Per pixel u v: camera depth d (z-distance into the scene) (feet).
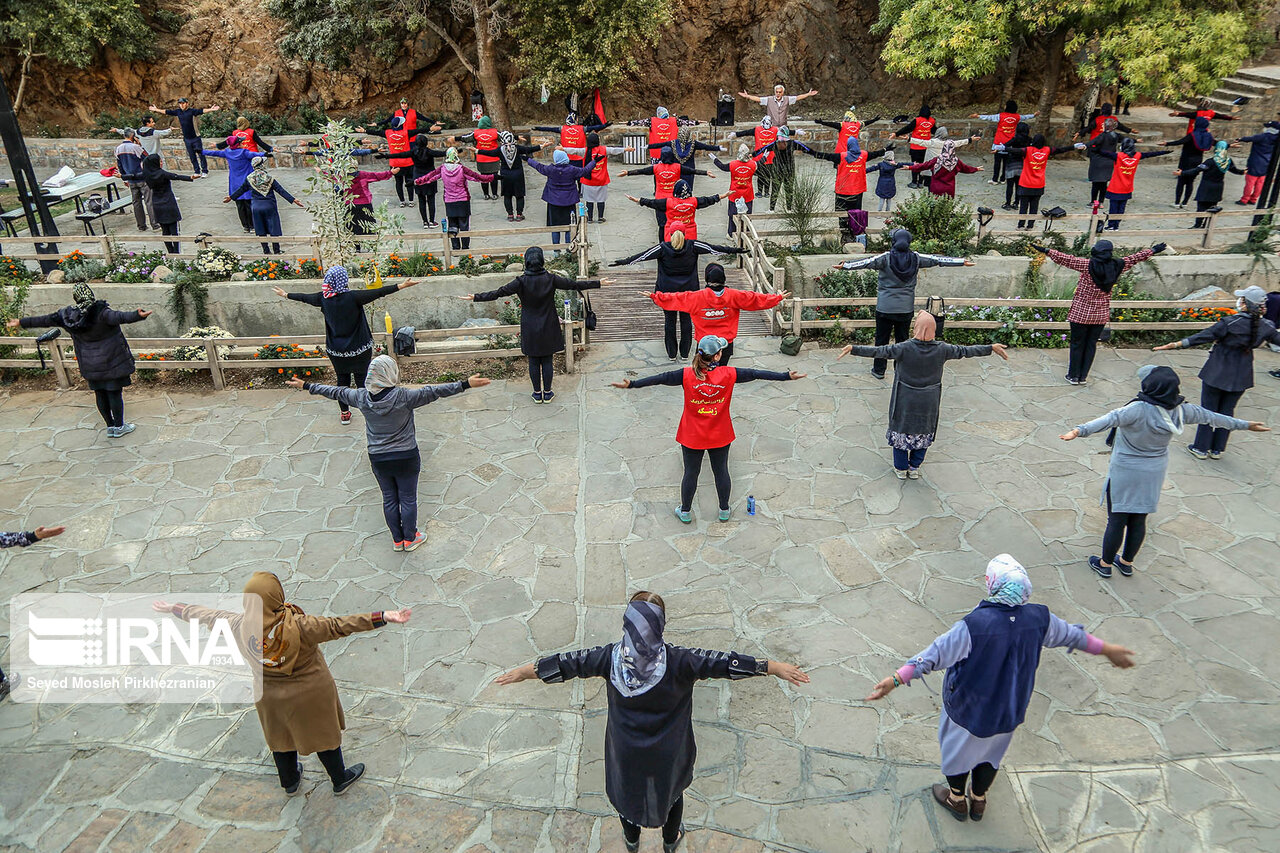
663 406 33.19
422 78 78.64
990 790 17.08
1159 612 21.81
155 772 18.06
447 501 27.43
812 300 36.99
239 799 17.34
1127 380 34.71
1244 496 26.66
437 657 21.01
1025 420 31.68
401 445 23.39
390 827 16.61
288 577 23.94
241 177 50.57
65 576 24.13
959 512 26.22
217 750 18.63
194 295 40.06
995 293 43.47
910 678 14.53
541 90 71.26
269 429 32.35
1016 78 78.13
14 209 52.54
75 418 33.24
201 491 28.27
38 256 42.01
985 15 59.00
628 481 28.32
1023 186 51.08
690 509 26.27
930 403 26.21
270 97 77.36
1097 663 20.33
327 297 29.58
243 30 75.72
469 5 69.36
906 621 21.77
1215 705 18.98
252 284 40.34
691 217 37.91
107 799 17.38
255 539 25.72
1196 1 57.72
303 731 15.96
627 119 81.10
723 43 79.97
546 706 19.61
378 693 19.93
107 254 42.06
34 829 16.71
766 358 37.11
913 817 16.55
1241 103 67.62
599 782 17.57
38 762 18.31
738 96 81.15
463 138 67.77
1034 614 14.42
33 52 73.56
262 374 36.73
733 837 16.20
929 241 43.29
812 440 30.50
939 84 78.69
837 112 79.05
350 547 25.31
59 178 56.24
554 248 41.93
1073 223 50.93
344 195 42.42
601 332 39.27
